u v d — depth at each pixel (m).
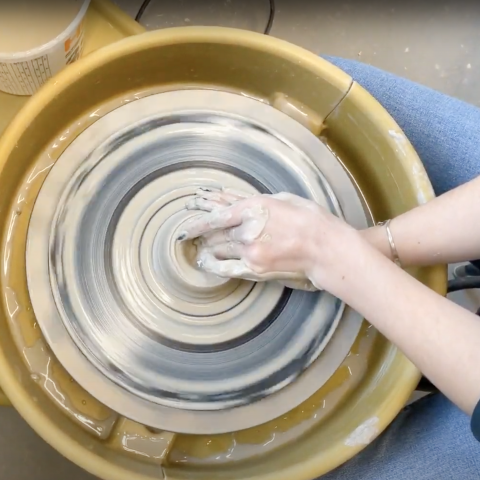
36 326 0.87
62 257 0.84
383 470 0.86
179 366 0.83
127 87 0.98
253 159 0.94
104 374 0.82
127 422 0.86
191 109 0.95
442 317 0.66
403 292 0.69
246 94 1.04
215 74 1.01
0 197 0.86
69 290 0.83
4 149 0.84
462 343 0.64
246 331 0.86
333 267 0.73
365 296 0.70
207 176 0.91
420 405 1.01
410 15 1.66
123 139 0.91
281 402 0.86
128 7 1.53
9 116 1.04
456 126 0.98
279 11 1.61
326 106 0.99
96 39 1.05
